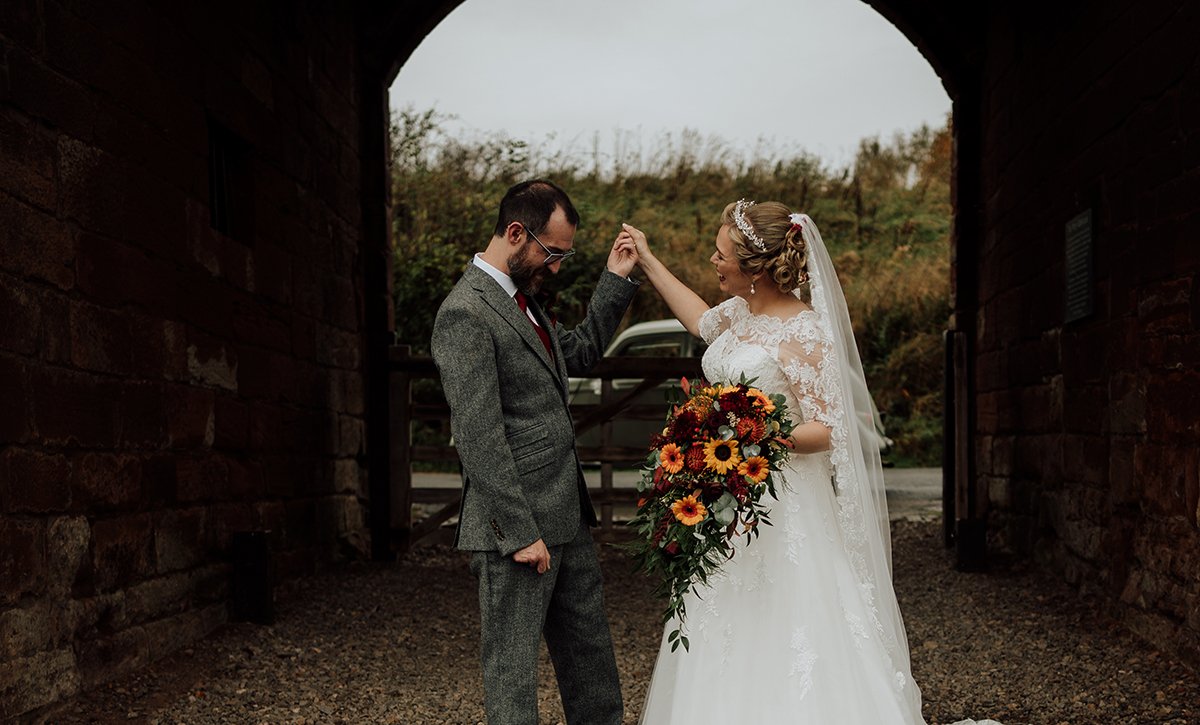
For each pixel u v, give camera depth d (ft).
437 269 43.70
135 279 14.55
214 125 17.60
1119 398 17.46
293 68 21.15
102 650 13.50
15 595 11.64
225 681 14.87
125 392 14.24
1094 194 18.60
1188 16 14.82
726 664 9.93
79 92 13.20
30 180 12.10
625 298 11.57
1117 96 17.51
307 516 21.76
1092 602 18.69
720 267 10.59
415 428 44.78
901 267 49.83
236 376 18.12
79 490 13.02
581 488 10.71
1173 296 15.34
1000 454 24.81
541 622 10.12
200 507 16.66
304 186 21.76
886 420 43.93
